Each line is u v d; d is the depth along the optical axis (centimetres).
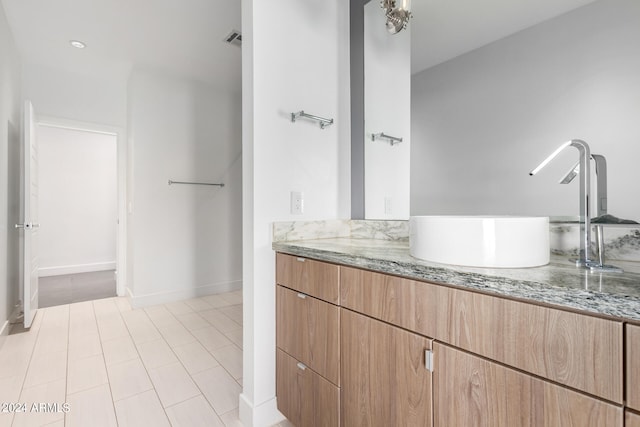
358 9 172
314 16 159
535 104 112
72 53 270
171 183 314
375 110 165
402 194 155
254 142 135
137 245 295
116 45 257
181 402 153
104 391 161
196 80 328
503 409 67
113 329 243
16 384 166
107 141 489
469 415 73
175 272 318
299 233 151
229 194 358
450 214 137
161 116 308
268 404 139
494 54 123
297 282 129
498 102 122
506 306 67
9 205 247
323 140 162
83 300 322
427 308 81
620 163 93
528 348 63
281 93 145
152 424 137
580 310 57
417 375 84
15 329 241
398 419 89
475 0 129
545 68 109
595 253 95
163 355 201
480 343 71
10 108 241
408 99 152
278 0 144
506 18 119
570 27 103
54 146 448
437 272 79
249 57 138
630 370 52
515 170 117
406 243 146
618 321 53
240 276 367
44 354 201
